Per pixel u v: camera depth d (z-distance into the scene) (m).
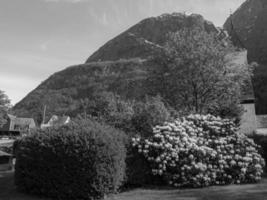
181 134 11.68
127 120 14.64
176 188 10.62
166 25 155.12
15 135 86.19
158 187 10.83
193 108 22.02
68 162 9.33
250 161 11.61
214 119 13.65
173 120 14.01
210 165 11.02
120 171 9.96
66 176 9.34
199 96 21.95
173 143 11.33
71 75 144.00
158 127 12.10
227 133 13.05
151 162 11.18
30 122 89.94
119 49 168.62
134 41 162.12
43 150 9.58
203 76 21.38
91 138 9.47
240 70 22.72
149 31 163.75
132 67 122.06
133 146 11.12
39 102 123.31
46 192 9.60
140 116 14.26
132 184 11.02
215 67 21.44
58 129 10.24
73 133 9.63
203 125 13.14
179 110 21.38
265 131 28.73
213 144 12.03
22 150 9.90
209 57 21.45
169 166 11.11
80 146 9.35
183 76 21.77
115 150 9.60
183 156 11.15
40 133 10.08
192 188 10.56
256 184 11.06
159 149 11.19
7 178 13.55
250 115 28.59
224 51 22.44
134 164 10.95
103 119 15.23
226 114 22.22
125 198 9.27
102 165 9.31
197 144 11.66
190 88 22.02
